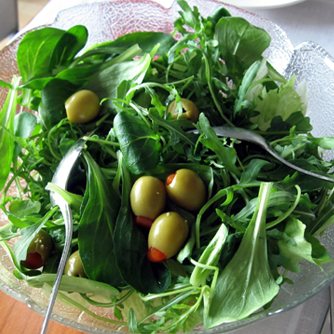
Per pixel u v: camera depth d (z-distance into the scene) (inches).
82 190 8.9
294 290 8.3
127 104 9.3
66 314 8.1
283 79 11.1
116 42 11.4
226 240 7.6
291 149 9.0
